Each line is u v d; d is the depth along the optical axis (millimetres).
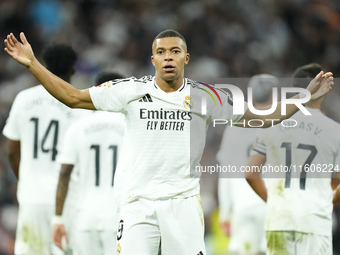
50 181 16719
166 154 11359
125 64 41406
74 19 43344
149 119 11445
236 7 46250
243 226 19016
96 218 15492
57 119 16812
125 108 11625
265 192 14742
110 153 15656
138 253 11195
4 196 29391
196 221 11484
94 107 11562
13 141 16938
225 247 26688
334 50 47938
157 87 11641
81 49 41438
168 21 44312
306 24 47969
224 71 43094
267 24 46625
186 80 11867
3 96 36344
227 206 19688
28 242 16609
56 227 15906
